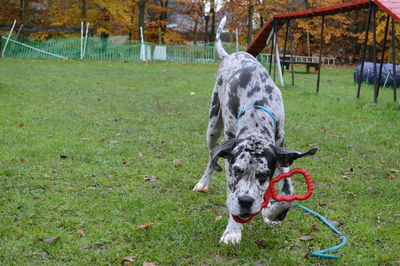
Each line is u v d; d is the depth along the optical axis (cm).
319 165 628
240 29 3512
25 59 2450
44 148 658
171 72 1962
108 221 431
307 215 457
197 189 521
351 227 425
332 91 1439
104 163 610
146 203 477
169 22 4053
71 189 508
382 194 512
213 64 2642
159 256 366
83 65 2181
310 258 365
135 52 2716
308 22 3019
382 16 2708
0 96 1077
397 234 409
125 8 2952
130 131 804
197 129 832
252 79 438
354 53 3425
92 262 356
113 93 1239
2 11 3253
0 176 537
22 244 374
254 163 323
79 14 3167
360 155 679
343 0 3041
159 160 635
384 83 1609
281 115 428
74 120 863
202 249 378
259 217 454
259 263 359
